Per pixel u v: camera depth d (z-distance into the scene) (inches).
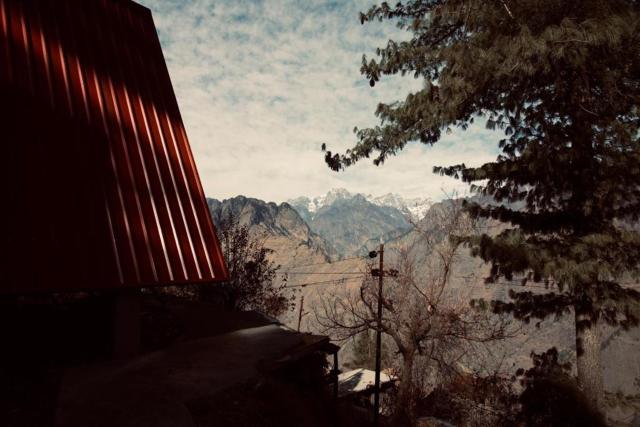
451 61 281.6
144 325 294.2
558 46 228.4
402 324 706.2
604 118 301.4
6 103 207.3
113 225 217.6
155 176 257.0
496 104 342.6
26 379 179.9
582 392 342.0
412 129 341.7
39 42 241.1
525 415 369.7
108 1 315.9
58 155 213.9
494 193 379.2
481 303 393.1
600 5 237.1
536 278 302.8
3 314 256.1
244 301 591.2
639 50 239.8
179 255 240.2
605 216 323.6
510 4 262.1
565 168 326.6
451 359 732.7
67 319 269.7
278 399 205.2
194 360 228.4
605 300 309.1
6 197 187.2
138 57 307.3
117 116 257.0
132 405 159.9
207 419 163.8
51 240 191.8
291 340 288.5
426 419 624.1
